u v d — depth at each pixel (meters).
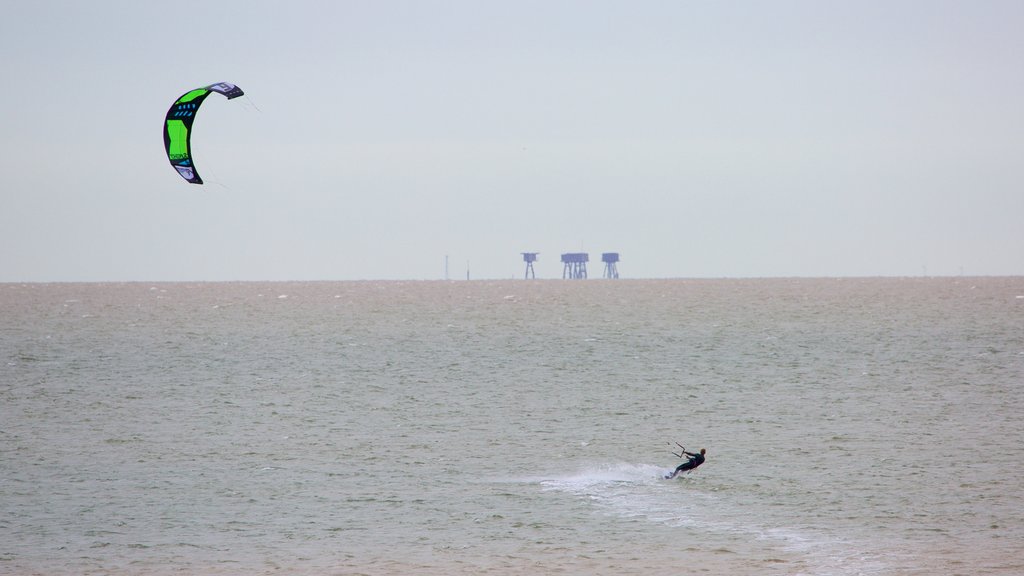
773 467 104.62
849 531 82.19
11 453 113.25
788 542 79.56
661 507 90.19
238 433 124.56
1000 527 82.62
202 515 88.94
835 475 100.69
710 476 101.50
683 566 74.12
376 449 115.31
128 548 79.88
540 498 93.69
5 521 87.38
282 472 104.38
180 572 74.19
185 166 64.56
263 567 75.00
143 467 106.69
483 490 96.81
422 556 77.12
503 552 77.94
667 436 121.56
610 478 101.12
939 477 99.06
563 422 131.25
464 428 127.56
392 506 91.31
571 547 79.00
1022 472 100.69
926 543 78.75
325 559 76.62
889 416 132.12
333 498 94.25
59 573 74.25
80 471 104.94
